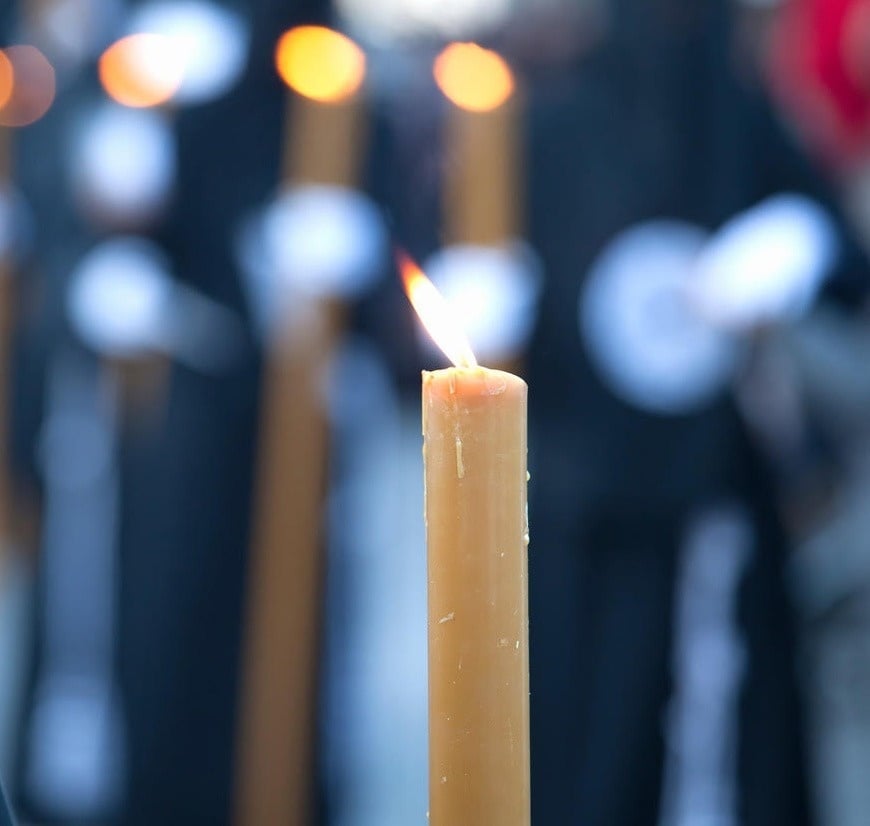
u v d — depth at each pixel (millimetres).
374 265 5590
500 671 1578
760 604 5605
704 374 5410
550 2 5535
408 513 6457
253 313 5691
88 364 6078
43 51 6344
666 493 5336
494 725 1578
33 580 6555
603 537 5336
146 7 6016
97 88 6160
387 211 5582
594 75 5582
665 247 5461
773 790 5609
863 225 6312
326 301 5535
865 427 5996
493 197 5453
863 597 6781
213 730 5590
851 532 6664
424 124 5543
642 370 5359
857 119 6176
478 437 1574
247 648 5586
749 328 5500
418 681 6672
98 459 6508
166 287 5785
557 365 5387
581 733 5305
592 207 5461
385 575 6559
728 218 5566
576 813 5262
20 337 6324
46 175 6215
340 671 5684
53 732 6363
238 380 5637
